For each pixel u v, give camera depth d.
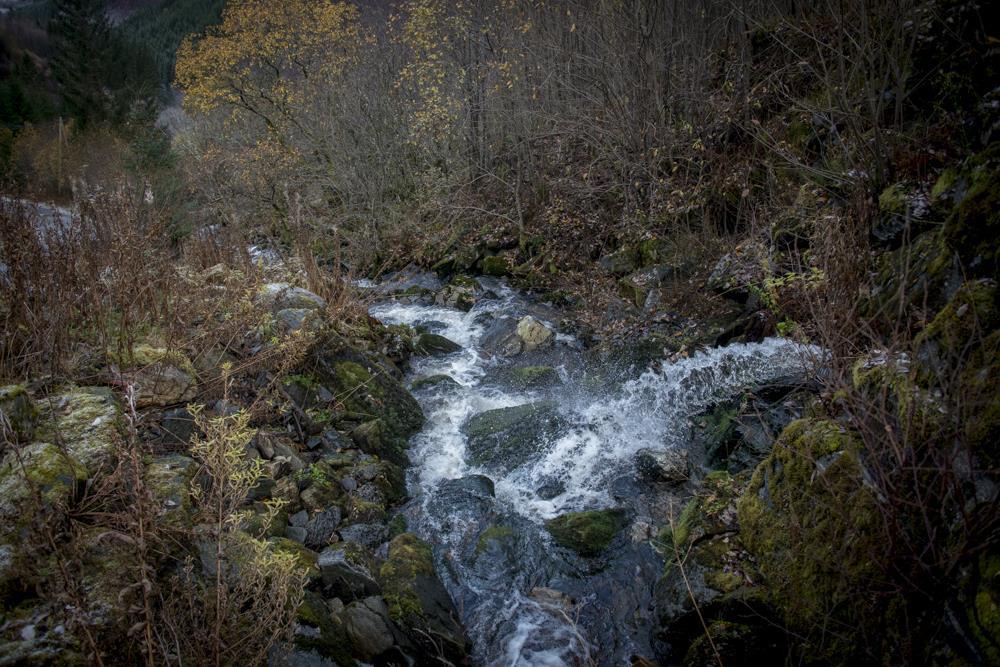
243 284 5.91
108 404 3.50
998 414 2.51
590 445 5.49
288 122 15.91
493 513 4.66
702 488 4.54
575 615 3.79
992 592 2.18
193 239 8.60
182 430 3.94
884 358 3.42
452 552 4.27
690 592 3.47
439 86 14.22
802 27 8.89
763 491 3.58
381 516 4.40
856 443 3.05
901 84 5.90
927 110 6.13
